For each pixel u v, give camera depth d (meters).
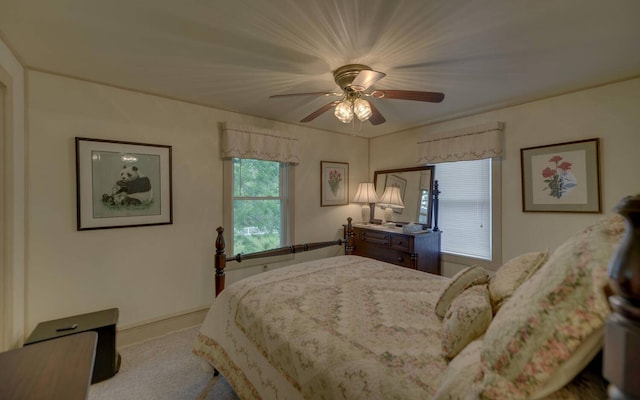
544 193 2.56
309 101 2.68
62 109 2.11
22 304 1.93
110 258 2.32
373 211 4.13
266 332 1.39
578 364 0.56
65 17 1.42
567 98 2.43
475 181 3.12
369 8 1.35
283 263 3.41
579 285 0.56
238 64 1.92
